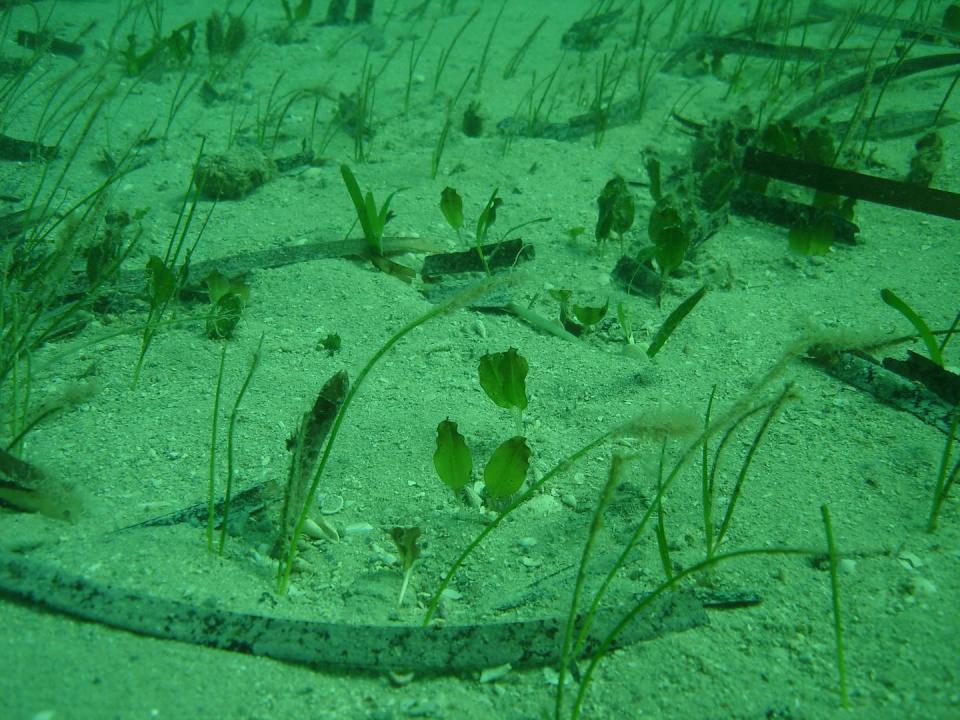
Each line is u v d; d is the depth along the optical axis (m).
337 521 0.30
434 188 0.53
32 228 0.46
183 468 0.31
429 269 0.45
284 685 0.24
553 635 0.25
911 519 0.29
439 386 0.36
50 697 0.22
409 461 0.32
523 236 0.48
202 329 0.40
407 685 0.24
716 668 0.25
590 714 0.24
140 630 0.25
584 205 0.52
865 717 0.23
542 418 0.35
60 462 0.31
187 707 0.22
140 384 0.36
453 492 0.31
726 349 0.39
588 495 0.31
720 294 0.43
